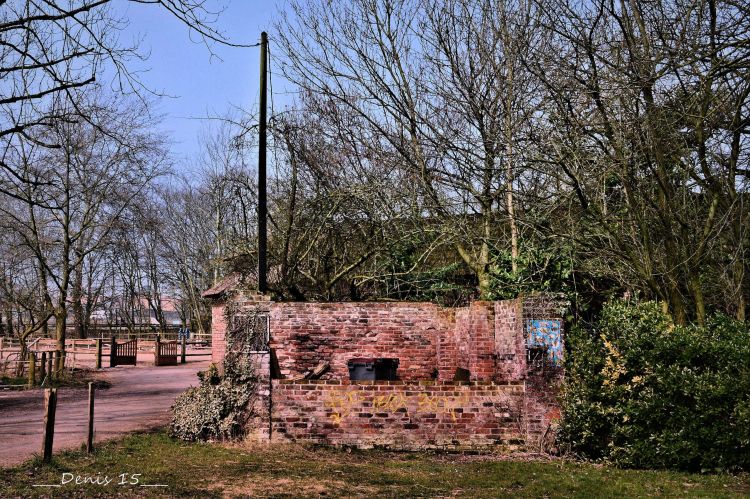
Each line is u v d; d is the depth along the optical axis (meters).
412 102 20.80
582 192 14.77
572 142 14.94
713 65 12.41
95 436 13.13
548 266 17.17
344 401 12.19
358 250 22.86
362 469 10.33
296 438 12.17
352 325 16.66
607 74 13.93
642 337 11.20
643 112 13.64
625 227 15.27
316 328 16.64
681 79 13.26
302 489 8.95
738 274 14.64
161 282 69.12
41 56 10.92
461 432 12.02
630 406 10.91
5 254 34.84
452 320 16.42
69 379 25.66
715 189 13.89
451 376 16.22
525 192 17.59
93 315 73.00
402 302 16.75
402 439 12.04
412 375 16.52
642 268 14.05
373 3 21.30
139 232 43.56
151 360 39.31
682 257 13.84
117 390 23.17
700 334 11.24
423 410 12.09
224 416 12.48
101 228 37.81
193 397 13.12
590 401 11.40
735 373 10.67
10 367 29.06
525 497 8.73
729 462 10.30
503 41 18.64
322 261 23.02
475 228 19.70
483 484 9.48
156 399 20.28
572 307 17.17
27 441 12.66
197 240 62.81
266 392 12.32
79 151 31.17
